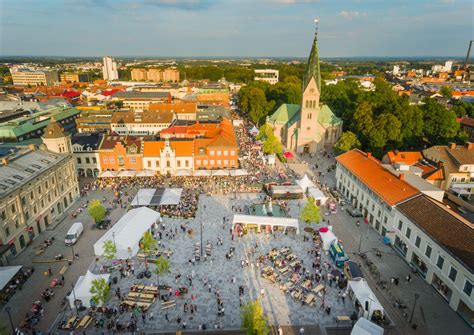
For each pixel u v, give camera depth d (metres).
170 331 47.72
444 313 51.09
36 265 62.38
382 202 72.69
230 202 88.38
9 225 63.47
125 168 106.19
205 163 106.88
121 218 72.69
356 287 52.06
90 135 113.69
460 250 50.75
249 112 188.50
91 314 50.00
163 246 68.25
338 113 172.38
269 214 80.12
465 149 95.12
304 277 59.09
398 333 47.19
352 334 43.62
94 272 60.41
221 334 47.19
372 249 68.06
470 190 90.44
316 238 70.56
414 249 61.38
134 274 59.75
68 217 80.81
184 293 54.97
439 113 118.81
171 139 109.31
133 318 49.50
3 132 117.56
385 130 111.19
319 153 132.38
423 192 70.94
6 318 49.75
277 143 120.44
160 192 87.62
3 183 65.00
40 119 144.62
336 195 92.06
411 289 56.38
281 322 49.34
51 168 78.00
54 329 47.75
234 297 54.44
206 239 71.12
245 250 67.31
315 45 121.56
